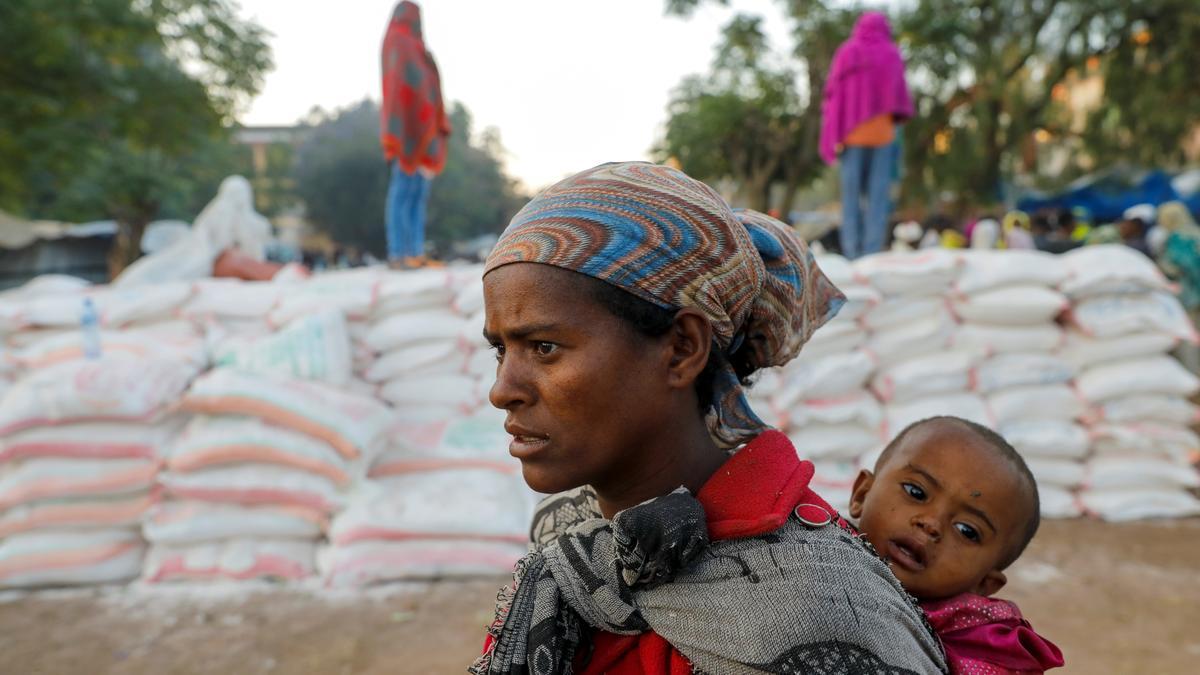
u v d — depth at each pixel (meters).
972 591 1.20
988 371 4.41
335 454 3.64
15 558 3.59
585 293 0.70
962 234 8.84
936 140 18.23
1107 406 4.46
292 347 3.78
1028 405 4.42
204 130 14.23
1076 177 22.22
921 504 1.21
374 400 3.98
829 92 5.72
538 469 0.73
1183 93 17.02
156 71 13.14
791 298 0.91
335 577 3.62
